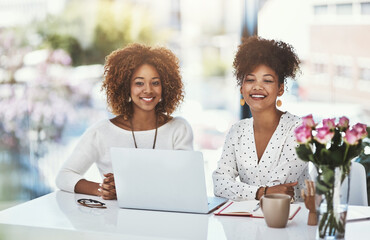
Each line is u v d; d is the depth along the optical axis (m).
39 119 5.29
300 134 1.62
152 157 1.96
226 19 5.09
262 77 2.31
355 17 3.77
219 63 5.16
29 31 5.43
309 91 3.94
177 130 2.61
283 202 1.72
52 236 1.81
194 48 5.23
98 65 5.45
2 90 5.36
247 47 2.36
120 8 5.41
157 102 2.55
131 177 2.02
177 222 1.84
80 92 5.41
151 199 2.01
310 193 1.76
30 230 1.84
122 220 1.88
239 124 2.47
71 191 2.40
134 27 5.40
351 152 1.60
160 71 2.55
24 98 5.32
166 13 5.30
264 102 2.32
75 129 5.33
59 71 5.43
